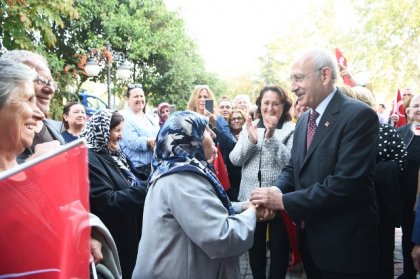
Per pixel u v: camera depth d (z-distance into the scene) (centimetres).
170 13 1608
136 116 456
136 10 1499
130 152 432
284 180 273
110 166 267
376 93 1786
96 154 262
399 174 327
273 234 328
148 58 1523
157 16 1566
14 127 132
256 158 348
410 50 1595
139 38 1429
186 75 1634
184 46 1684
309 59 224
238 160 353
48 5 550
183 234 171
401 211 374
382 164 311
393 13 1539
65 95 988
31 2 531
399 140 320
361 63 1744
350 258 213
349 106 217
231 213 188
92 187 246
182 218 164
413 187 373
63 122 418
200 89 468
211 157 200
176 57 1595
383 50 1636
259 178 343
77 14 588
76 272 93
